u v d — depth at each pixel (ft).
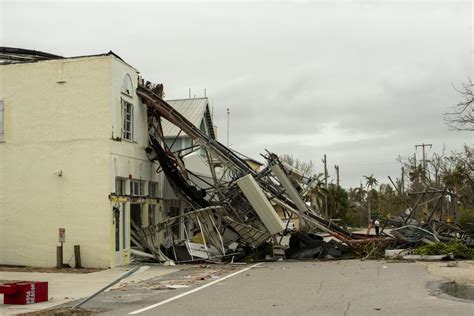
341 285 46.93
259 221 80.28
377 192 286.46
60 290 46.96
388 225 101.30
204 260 75.20
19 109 72.54
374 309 33.73
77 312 34.19
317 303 36.76
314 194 181.57
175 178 81.46
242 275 58.03
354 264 69.21
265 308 34.96
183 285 49.19
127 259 72.28
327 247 80.53
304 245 82.12
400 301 36.86
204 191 82.02
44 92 71.87
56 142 70.69
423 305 34.88
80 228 68.33
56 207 69.67
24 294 38.40
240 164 82.79
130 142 75.41
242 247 81.15
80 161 69.46
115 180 70.23
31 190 70.90
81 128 69.97
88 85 70.38
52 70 71.77
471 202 142.41
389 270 59.52
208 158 82.69
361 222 282.97
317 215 87.61
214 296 41.34
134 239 77.25
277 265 70.90
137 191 78.18
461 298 37.96
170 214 90.63
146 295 42.68
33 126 71.77
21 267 69.00
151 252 75.82
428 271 57.16
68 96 71.00
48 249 69.36
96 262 67.36
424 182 193.16
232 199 80.94
